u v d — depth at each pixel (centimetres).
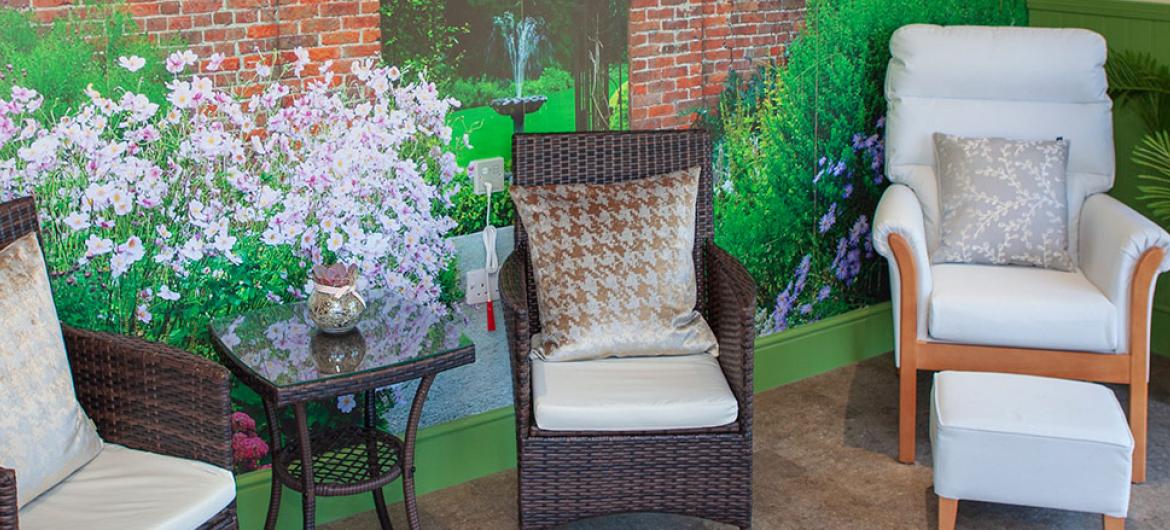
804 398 412
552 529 310
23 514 237
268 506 318
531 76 341
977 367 357
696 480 307
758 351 414
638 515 336
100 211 284
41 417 243
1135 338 346
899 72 400
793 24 393
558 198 323
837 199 422
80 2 271
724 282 317
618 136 336
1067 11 455
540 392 300
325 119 309
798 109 402
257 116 299
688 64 373
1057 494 304
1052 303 347
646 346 317
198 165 294
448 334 291
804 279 422
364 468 301
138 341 262
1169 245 338
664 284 318
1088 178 395
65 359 253
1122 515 303
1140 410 349
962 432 305
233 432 312
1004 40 395
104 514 236
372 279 328
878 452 373
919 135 399
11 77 266
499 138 340
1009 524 332
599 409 296
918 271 354
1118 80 424
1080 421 303
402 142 323
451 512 339
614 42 355
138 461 257
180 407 255
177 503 240
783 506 340
